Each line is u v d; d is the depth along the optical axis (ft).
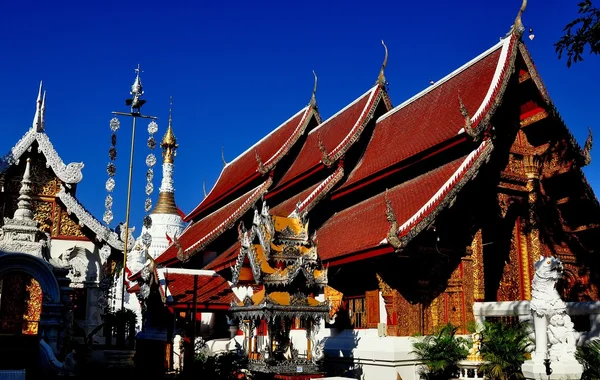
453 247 63.57
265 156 111.14
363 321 66.08
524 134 72.23
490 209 67.67
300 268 50.83
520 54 70.28
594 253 75.41
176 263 100.89
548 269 44.29
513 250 71.36
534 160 71.67
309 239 53.93
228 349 75.05
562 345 43.29
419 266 62.28
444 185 62.13
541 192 71.67
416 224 58.34
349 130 89.76
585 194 72.54
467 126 62.64
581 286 73.87
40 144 101.60
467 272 64.03
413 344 59.41
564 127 69.46
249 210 96.78
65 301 63.31
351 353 63.31
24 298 79.00
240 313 54.90
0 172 98.48
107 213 91.25
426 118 77.92
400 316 60.54
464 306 62.95
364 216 72.28
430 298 62.34
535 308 44.45
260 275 50.90
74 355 55.57
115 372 61.57
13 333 75.20
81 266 102.94
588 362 43.86
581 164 71.31
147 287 84.84
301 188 93.20
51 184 103.91
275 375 50.52
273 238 51.85
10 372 43.73
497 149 69.56
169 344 69.46
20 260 60.49
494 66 71.61
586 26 45.55
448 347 57.16
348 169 84.64
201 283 85.25
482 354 55.11
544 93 69.72
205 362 61.82
